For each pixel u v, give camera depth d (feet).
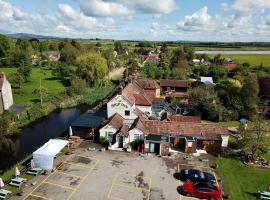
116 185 117.08
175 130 159.63
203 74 405.18
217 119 215.51
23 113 212.02
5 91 210.59
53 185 115.14
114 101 173.06
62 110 248.11
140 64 516.73
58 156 141.49
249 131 148.46
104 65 335.26
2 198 104.27
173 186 118.32
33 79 354.95
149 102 194.18
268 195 112.68
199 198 110.73
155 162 139.33
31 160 126.93
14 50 470.80
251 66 494.59
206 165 139.03
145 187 116.47
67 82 342.85
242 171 135.13
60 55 525.34
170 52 553.64
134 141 153.48
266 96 248.11
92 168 130.62
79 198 106.83
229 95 233.76
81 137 168.14
